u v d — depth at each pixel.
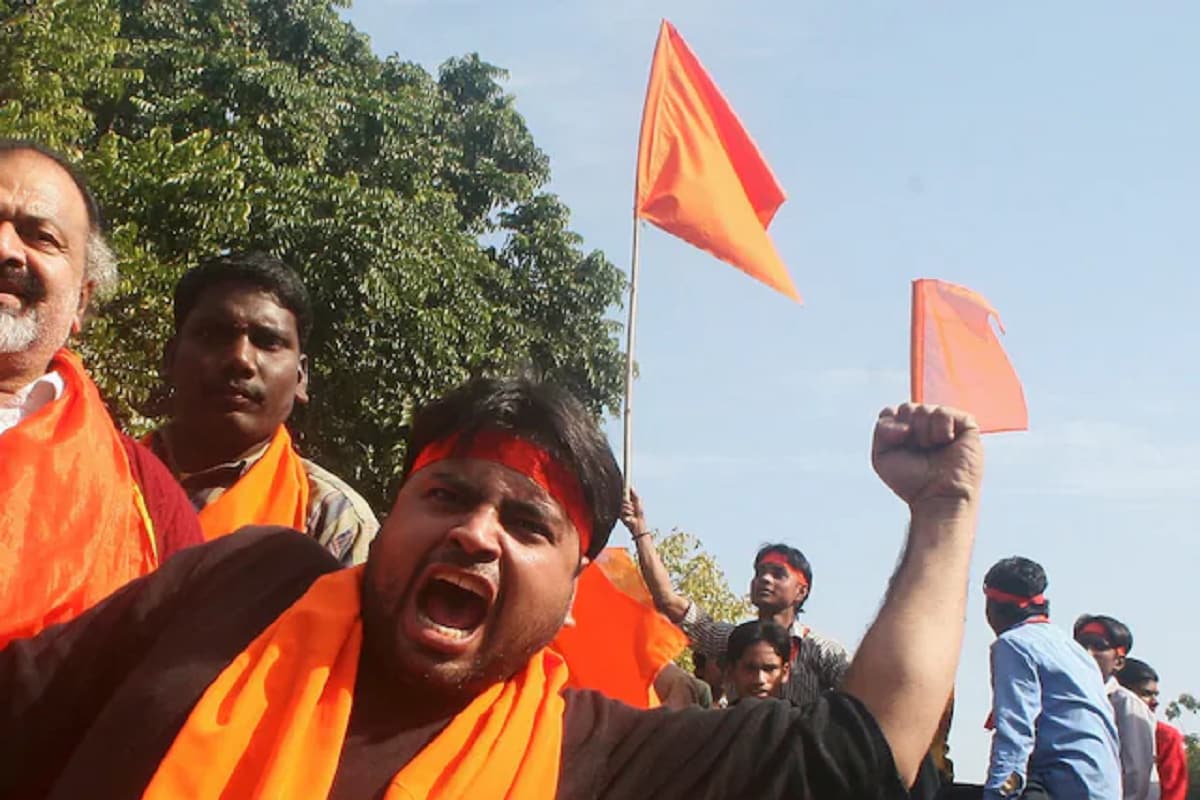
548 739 2.22
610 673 4.85
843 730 2.24
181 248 14.68
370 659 2.28
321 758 2.11
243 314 3.98
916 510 2.49
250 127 18.31
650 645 4.86
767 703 2.34
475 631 2.24
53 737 2.34
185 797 2.05
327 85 21.23
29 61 13.10
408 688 2.26
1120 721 8.40
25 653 2.39
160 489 3.19
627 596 4.91
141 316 11.97
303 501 3.94
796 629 6.33
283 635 2.25
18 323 2.99
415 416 2.42
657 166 6.01
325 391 16.83
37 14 13.41
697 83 6.10
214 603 2.36
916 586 2.40
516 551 2.25
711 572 19.02
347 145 19.84
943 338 2.92
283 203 16.38
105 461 2.99
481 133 23.86
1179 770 9.36
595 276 21.80
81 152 14.05
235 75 18.39
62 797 2.14
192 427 4.00
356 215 16.62
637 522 6.35
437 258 17.98
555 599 2.29
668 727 2.31
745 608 19.08
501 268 21.17
